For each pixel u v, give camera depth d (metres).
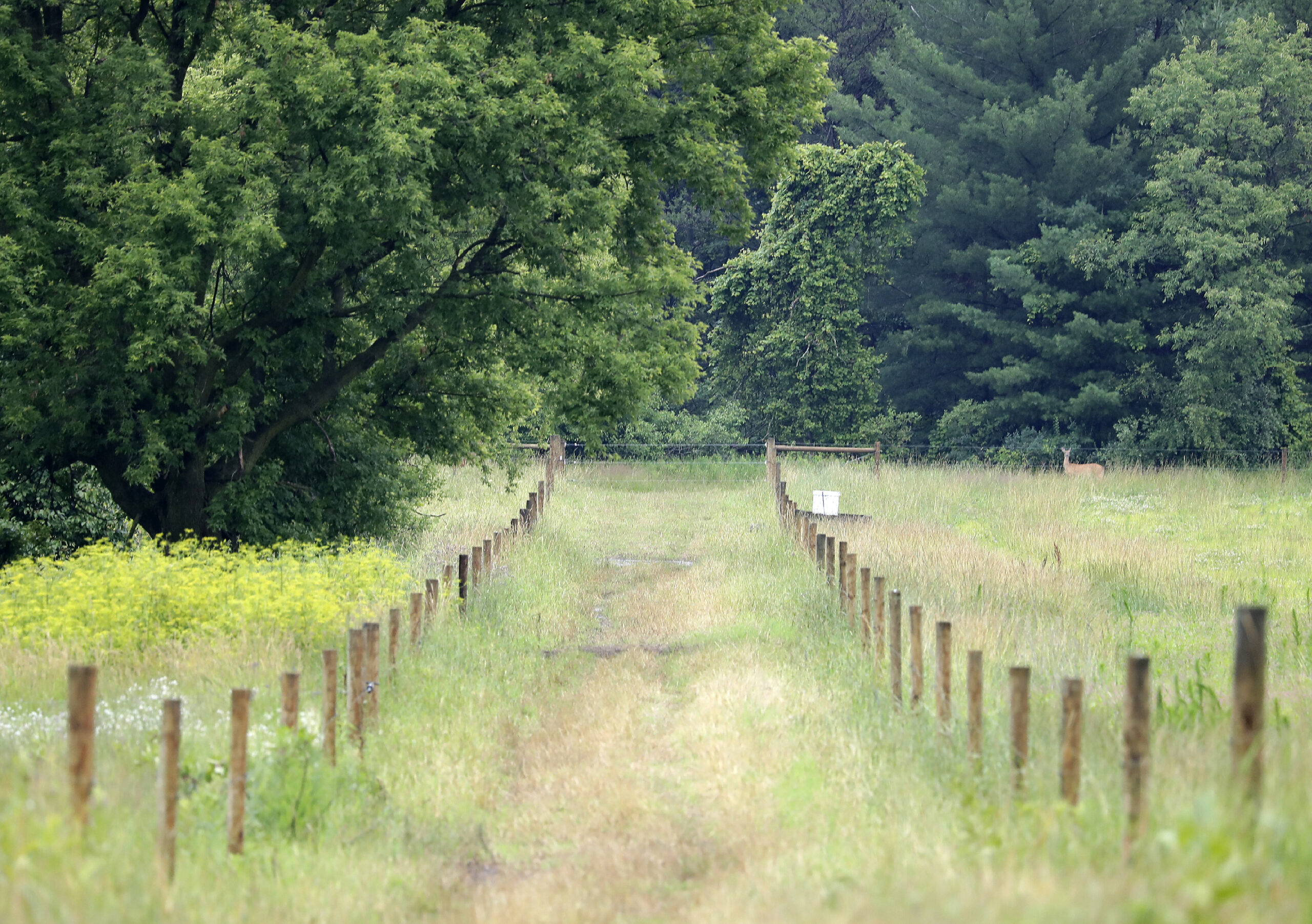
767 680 45.75
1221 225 156.12
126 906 22.98
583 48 67.12
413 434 85.94
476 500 108.69
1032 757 31.86
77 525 79.88
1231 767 25.22
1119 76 180.25
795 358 178.38
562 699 47.62
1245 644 22.48
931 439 193.25
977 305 197.25
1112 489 122.06
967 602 60.53
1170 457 165.75
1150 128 179.00
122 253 61.47
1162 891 19.45
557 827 33.62
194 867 26.66
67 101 67.44
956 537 84.56
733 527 99.44
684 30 78.12
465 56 64.62
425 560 77.06
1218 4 176.38
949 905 20.14
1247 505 112.31
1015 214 185.38
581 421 76.81
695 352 79.75
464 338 78.75
